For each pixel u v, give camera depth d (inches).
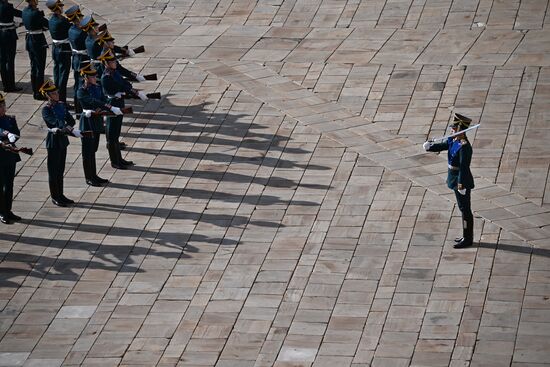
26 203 1557.6
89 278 1386.6
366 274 1346.0
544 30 1903.3
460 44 1884.8
